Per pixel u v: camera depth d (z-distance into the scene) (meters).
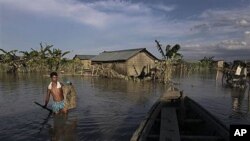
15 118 12.35
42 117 12.45
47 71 56.31
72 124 11.36
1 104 16.25
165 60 36.91
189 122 10.78
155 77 38.12
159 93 23.00
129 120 12.38
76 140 9.40
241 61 34.22
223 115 14.83
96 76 46.84
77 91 24.17
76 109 14.59
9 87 26.19
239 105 18.19
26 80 34.81
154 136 7.87
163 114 10.33
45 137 9.66
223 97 22.22
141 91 24.47
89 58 68.81
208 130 9.70
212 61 91.00
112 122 11.91
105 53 53.41
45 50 56.56
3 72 55.38
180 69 68.38
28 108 14.78
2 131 10.34
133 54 42.25
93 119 12.32
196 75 59.97
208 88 29.67
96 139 9.53
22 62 56.94
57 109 12.51
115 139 9.57
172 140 7.39
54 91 12.34
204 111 11.00
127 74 42.34
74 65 54.06
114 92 23.56
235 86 31.75
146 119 8.85
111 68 45.78
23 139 9.48
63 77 43.78
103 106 15.92
